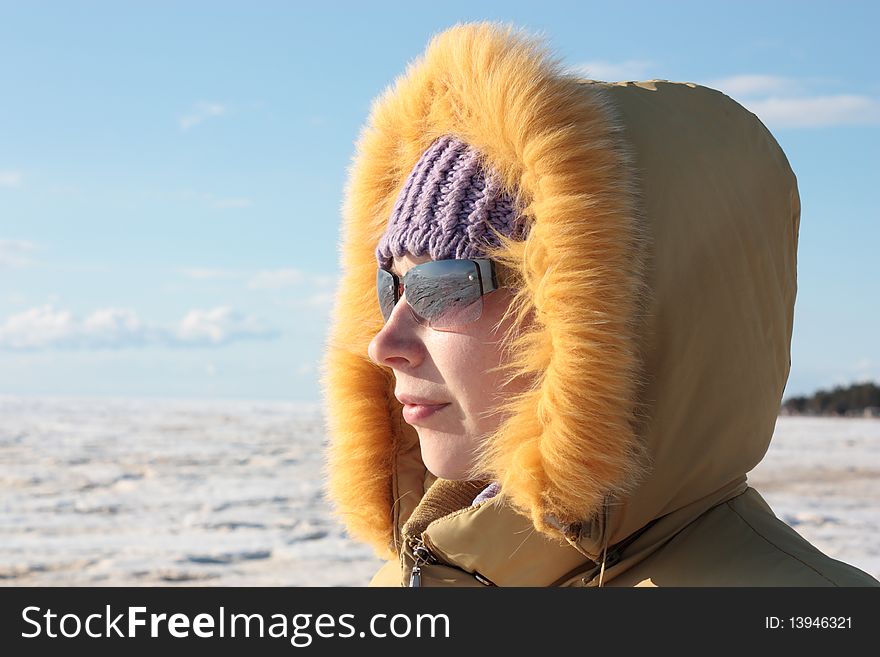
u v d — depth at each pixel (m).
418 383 1.27
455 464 1.26
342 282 1.70
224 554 9.05
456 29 1.38
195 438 24.20
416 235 1.28
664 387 1.16
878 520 10.11
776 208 1.28
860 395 43.78
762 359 1.21
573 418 1.11
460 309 1.23
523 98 1.20
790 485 13.66
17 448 20.64
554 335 1.14
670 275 1.16
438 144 1.34
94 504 12.38
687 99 1.29
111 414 38.12
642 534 1.21
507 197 1.25
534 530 1.21
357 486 1.64
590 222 1.14
